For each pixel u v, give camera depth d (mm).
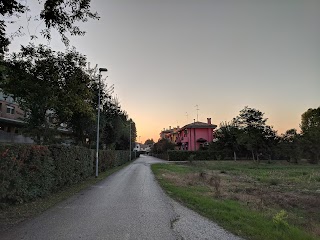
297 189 18422
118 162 40188
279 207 12836
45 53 19141
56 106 20016
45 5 8906
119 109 36625
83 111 22016
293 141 49000
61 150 14008
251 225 7734
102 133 28953
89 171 21516
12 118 36438
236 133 49781
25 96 19000
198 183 19188
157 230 7051
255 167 39375
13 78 17672
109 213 8961
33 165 10461
